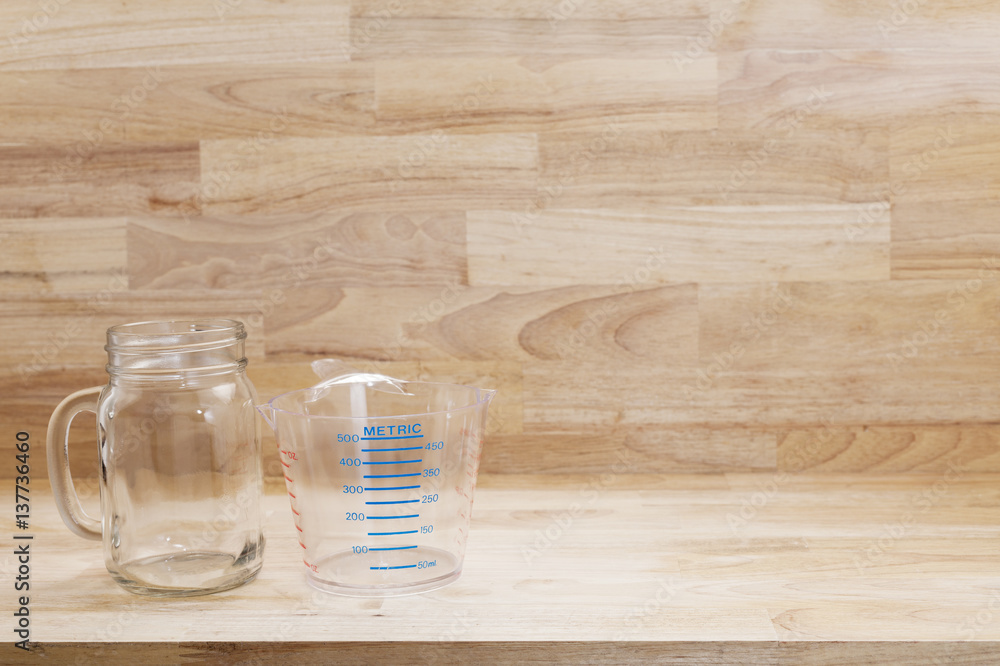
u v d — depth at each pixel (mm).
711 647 583
